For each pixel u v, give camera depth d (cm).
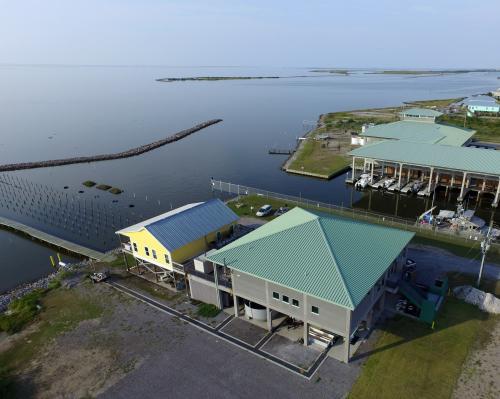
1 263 5522
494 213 6456
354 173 8500
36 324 3803
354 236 3500
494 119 14150
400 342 3247
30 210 7462
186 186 8875
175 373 3052
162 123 17338
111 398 2855
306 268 3123
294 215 3947
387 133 9000
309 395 2772
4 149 12700
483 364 2972
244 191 7944
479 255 4650
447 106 18650
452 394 2720
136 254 4553
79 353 3350
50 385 3017
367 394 2755
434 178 7906
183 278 4412
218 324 3616
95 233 6344
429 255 4703
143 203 7788
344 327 2916
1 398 2905
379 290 3397
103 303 4081
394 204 7162
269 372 3003
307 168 9519
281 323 3569
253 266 3300
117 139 14112
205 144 13212
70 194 8412
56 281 4575
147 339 3469
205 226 4512
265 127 15925
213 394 2830
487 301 3634
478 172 6397
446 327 3406
